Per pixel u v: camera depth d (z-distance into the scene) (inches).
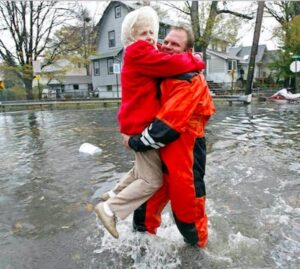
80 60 1007.6
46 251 95.3
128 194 88.2
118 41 1152.8
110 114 516.1
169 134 78.8
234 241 97.0
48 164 191.8
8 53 968.3
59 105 723.4
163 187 92.1
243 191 137.5
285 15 1064.2
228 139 251.9
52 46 1002.7
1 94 882.1
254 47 661.3
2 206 129.7
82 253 93.6
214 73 1444.4
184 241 96.7
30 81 949.8
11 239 103.1
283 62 976.9
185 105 78.7
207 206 122.1
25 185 154.6
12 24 951.0
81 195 139.3
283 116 402.6
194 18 779.4
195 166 86.1
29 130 343.6
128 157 201.3
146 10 86.5
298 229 103.8
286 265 85.0
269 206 121.7
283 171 164.2
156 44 88.1
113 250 94.6
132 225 104.3
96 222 112.7
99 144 246.8
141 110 83.8
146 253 92.4
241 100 629.9
